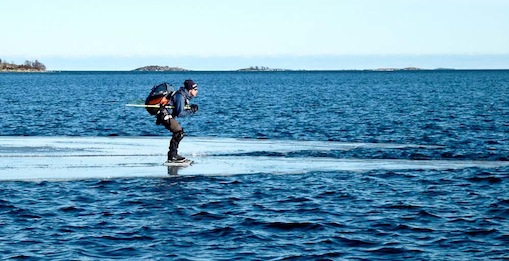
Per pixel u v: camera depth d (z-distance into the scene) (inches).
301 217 733.3
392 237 657.6
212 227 689.0
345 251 612.1
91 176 903.1
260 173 951.0
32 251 601.6
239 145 1200.8
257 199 813.2
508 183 916.6
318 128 1851.6
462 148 1314.0
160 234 661.9
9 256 585.6
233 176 931.3
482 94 4224.9
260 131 1788.9
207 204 784.3
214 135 1689.2
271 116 2333.9
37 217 721.0
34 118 2223.2
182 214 739.4
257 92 4987.7
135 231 670.5
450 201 813.9
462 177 957.8
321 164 1026.7
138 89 5905.5
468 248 620.7
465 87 5762.8
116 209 755.4
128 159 1021.2
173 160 980.6
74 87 6343.5
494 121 2034.9
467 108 2728.8
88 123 2050.9
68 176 899.4
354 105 3034.0
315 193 848.3
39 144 1172.5
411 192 860.0
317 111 2598.4
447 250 615.2
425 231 679.7
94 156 1043.9
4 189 837.8
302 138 1593.3
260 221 714.2
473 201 813.2
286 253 604.4
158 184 873.5
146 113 2518.5
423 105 2994.6
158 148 1135.0
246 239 647.1
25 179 881.5
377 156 1120.8
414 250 614.9
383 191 864.9
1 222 700.0
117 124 2025.1
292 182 907.4
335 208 775.7
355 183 909.8
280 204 791.1
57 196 808.3
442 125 1907.0
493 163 1074.1
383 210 767.7
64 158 1022.4
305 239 650.2
